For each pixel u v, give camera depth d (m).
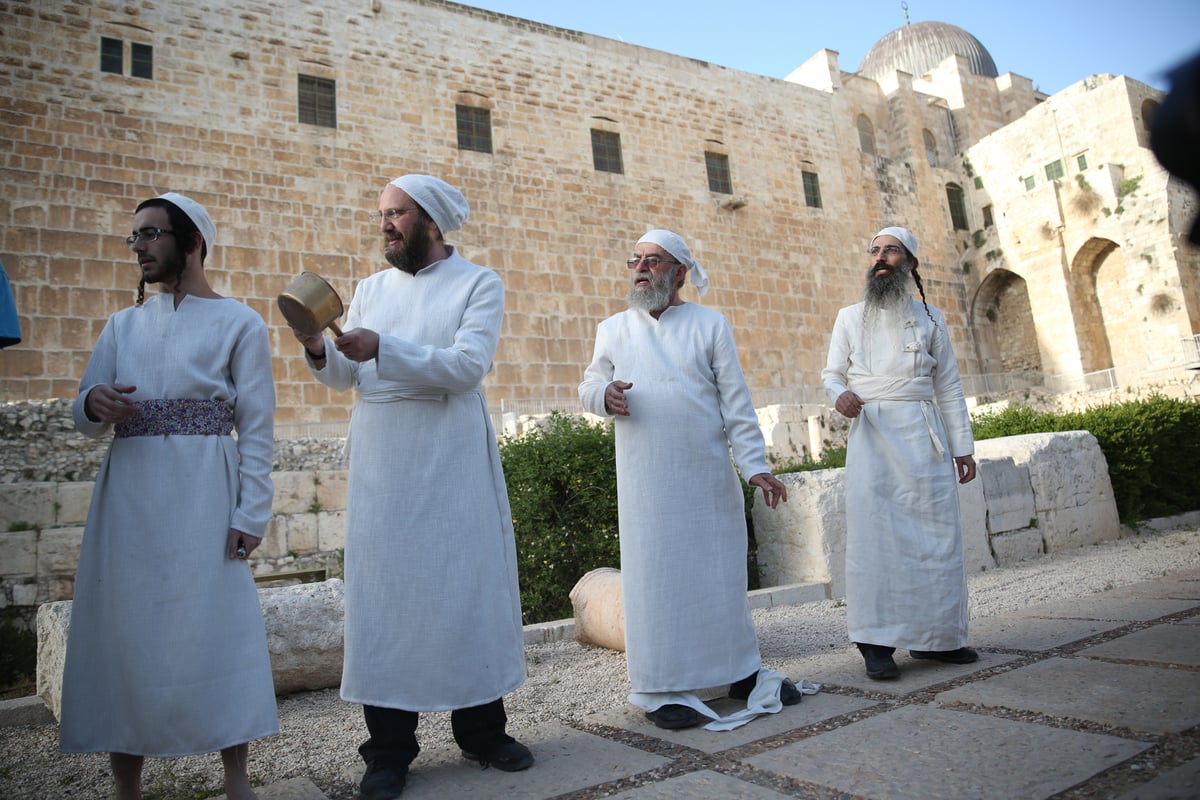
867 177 27.34
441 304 2.96
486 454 2.95
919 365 4.01
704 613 3.27
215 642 2.37
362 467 2.81
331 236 17.12
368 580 2.71
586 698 3.99
